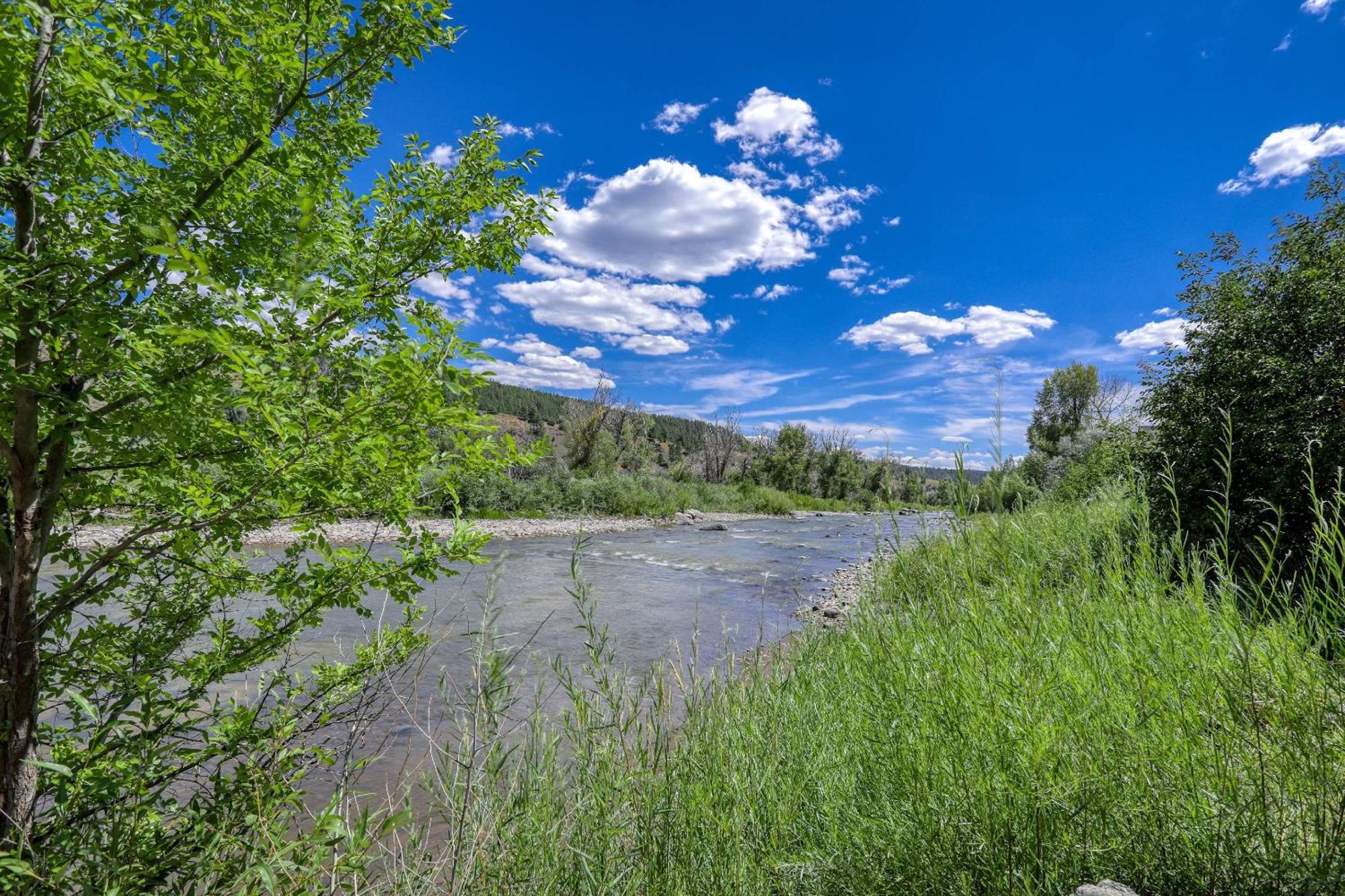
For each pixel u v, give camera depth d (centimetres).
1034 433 4256
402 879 233
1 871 166
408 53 226
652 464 5259
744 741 270
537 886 214
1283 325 755
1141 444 888
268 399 172
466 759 232
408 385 180
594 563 1747
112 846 182
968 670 212
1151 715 188
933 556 269
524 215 276
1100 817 185
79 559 225
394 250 262
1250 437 711
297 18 213
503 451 229
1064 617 230
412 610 266
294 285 176
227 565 230
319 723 238
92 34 180
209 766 297
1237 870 164
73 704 197
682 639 899
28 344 188
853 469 5703
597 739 257
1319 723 167
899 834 203
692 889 212
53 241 193
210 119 197
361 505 220
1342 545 184
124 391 205
